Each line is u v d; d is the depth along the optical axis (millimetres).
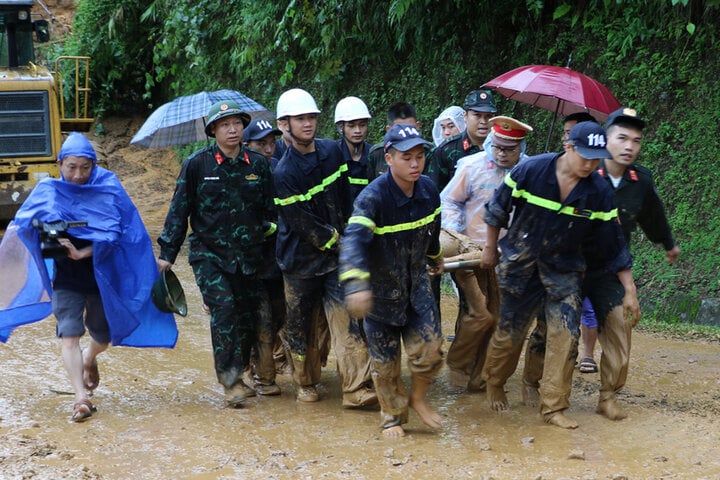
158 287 6152
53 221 5676
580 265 5555
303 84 15164
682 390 6500
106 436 5500
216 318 6152
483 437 5422
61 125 13367
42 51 21719
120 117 21906
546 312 5602
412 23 12062
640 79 9766
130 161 19969
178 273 11672
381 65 13273
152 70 21812
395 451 5184
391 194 5145
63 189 5832
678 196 9219
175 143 9008
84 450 5238
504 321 5746
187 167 6121
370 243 5168
